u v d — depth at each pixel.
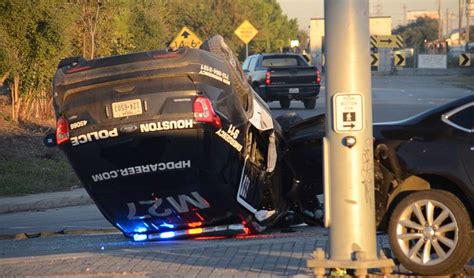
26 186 33.72
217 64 19.25
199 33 126.88
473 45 139.12
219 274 16.12
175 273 16.34
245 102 20.66
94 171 19.27
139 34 61.84
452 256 15.34
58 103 19.09
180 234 20.83
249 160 20.22
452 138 16.28
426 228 15.59
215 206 19.81
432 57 130.75
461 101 16.50
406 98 73.38
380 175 16.55
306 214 22.53
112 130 18.67
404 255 15.70
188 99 18.52
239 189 19.83
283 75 63.84
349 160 14.34
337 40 14.30
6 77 44.16
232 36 133.75
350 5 14.26
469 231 15.34
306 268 16.25
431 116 16.61
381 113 57.59
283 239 19.92
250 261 17.19
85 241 23.05
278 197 21.48
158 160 18.86
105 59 19.12
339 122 14.31
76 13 48.00
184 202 19.67
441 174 16.19
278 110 64.69
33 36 43.75
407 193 16.61
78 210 30.64
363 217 14.42
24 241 23.98
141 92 18.62
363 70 14.35
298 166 21.61
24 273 16.88
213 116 18.58
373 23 133.12
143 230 20.86
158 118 18.53
